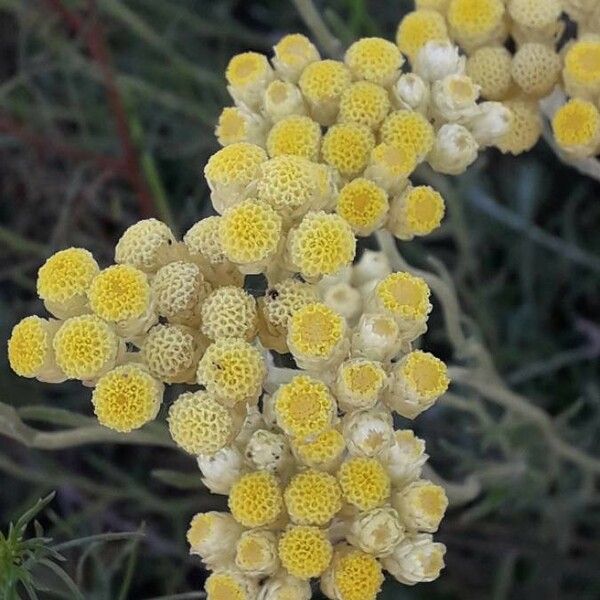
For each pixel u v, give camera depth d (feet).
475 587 0.66
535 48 0.48
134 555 0.50
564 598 0.65
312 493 0.39
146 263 0.41
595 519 0.66
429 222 0.44
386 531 0.39
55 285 0.39
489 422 0.58
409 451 0.40
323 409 0.38
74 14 0.66
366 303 0.42
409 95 0.45
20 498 0.68
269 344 0.41
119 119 0.64
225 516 0.40
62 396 0.68
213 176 0.41
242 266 0.40
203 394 0.39
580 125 0.46
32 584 0.43
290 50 0.47
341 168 0.44
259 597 0.39
